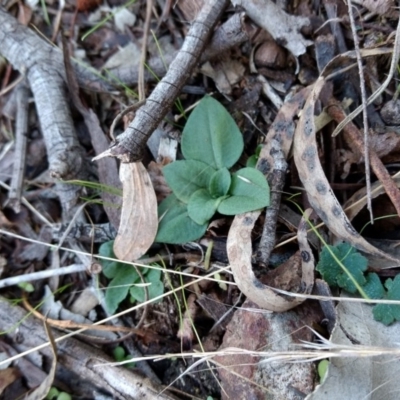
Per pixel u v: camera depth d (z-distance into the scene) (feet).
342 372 0.59
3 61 0.89
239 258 0.64
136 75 0.82
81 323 0.79
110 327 0.74
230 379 0.65
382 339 0.61
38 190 0.86
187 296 0.73
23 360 0.77
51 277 0.82
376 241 0.67
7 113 0.89
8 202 0.86
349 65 0.71
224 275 0.72
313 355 0.58
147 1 0.79
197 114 0.74
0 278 0.83
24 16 0.89
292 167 0.71
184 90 0.80
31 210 0.85
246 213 0.66
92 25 0.88
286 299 0.62
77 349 0.75
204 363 0.71
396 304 0.61
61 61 0.85
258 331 0.65
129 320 0.78
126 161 0.68
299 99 0.70
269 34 0.76
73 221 0.78
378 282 0.63
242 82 0.78
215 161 0.73
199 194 0.72
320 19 0.74
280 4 0.76
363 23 0.73
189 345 0.72
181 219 0.72
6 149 0.88
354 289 0.63
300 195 0.70
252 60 0.77
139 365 0.75
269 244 0.65
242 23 0.72
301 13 0.76
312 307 0.65
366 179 0.64
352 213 0.68
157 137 0.79
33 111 0.88
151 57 0.83
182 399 0.71
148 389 0.70
